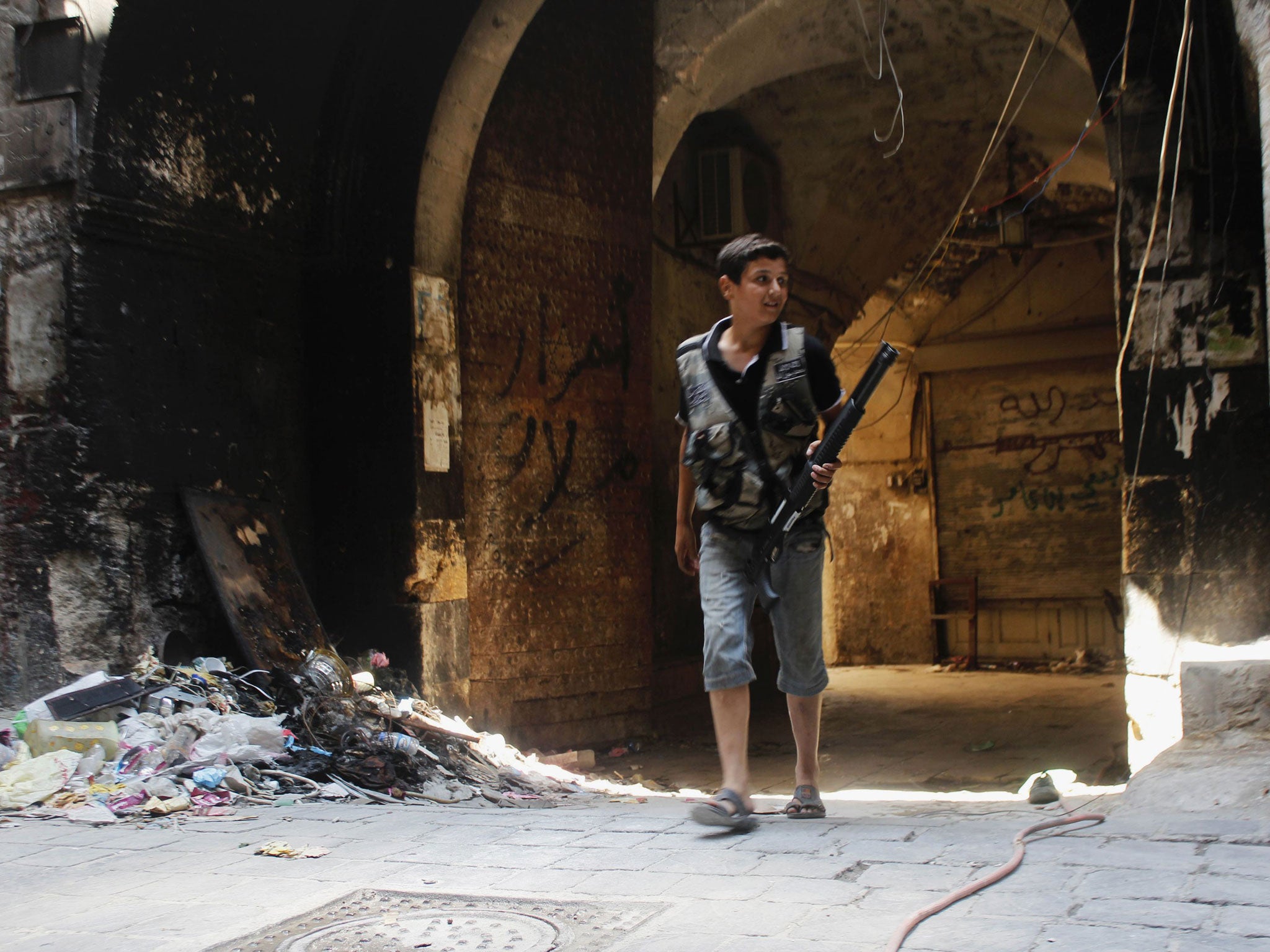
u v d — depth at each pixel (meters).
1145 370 5.93
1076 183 14.01
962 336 16.80
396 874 2.80
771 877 2.58
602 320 8.61
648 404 8.94
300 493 7.08
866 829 3.08
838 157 12.02
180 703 5.31
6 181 5.81
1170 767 3.65
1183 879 2.36
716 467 3.24
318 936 2.30
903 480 17.12
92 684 5.30
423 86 7.03
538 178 8.23
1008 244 14.47
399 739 5.36
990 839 2.86
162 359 6.12
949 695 13.00
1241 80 5.75
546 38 8.27
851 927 2.18
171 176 6.14
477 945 2.20
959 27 10.15
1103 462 16.02
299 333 7.14
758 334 3.26
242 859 3.07
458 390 7.43
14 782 4.35
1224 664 4.16
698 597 11.24
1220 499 5.75
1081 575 16.09
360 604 7.04
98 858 3.19
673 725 9.66
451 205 7.35
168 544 6.06
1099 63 6.11
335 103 7.00
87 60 5.68
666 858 2.83
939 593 16.94
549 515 8.19
